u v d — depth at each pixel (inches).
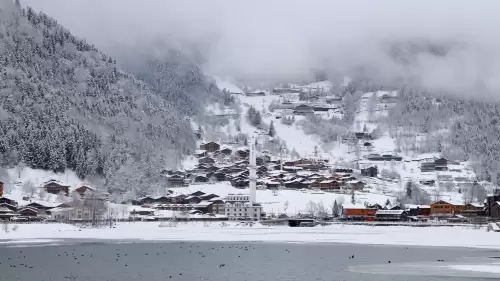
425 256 6427.2
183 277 4790.8
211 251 6904.5
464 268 5359.3
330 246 7780.5
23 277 4756.4
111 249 7042.3
